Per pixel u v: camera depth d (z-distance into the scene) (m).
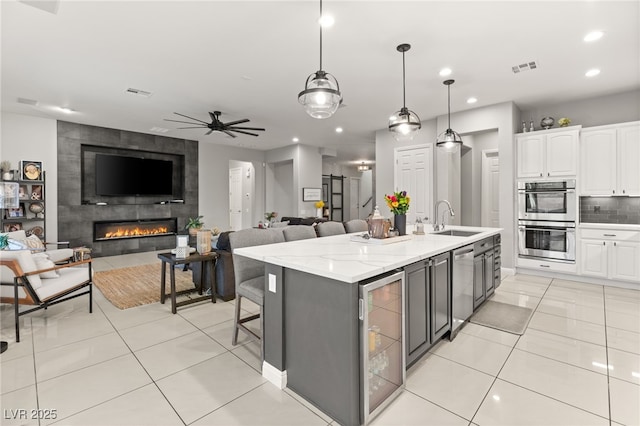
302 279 1.91
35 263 2.90
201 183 8.05
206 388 2.03
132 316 3.27
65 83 4.11
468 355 2.44
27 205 5.57
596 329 2.88
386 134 6.48
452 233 3.95
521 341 2.66
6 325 3.02
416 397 1.93
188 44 3.11
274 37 2.98
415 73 3.79
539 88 4.27
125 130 6.77
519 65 3.58
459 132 5.28
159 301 3.72
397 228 3.02
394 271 1.97
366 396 1.68
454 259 2.67
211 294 3.73
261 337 2.24
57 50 3.22
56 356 2.42
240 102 4.89
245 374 2.20
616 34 2.92
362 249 2.36
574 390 1.98
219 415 1.78
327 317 1.77
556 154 4.49
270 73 3.81
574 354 2.44
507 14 2.62
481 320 3.11
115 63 3.53
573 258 4.39
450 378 2.13
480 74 3.83
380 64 3.55
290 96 4.62
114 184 6.64
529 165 4.70
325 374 1.79
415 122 3.20
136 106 5.08
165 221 7.56
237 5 2.49
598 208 4.64
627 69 3.68
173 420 1.74
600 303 3.57
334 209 12.22
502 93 4.46
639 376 2.12
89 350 2.53
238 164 10.41
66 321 3.13
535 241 4.69
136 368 2.26
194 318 3.22
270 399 1.93
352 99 4.72
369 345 1.75
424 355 2.43
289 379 2.03
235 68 3.67
